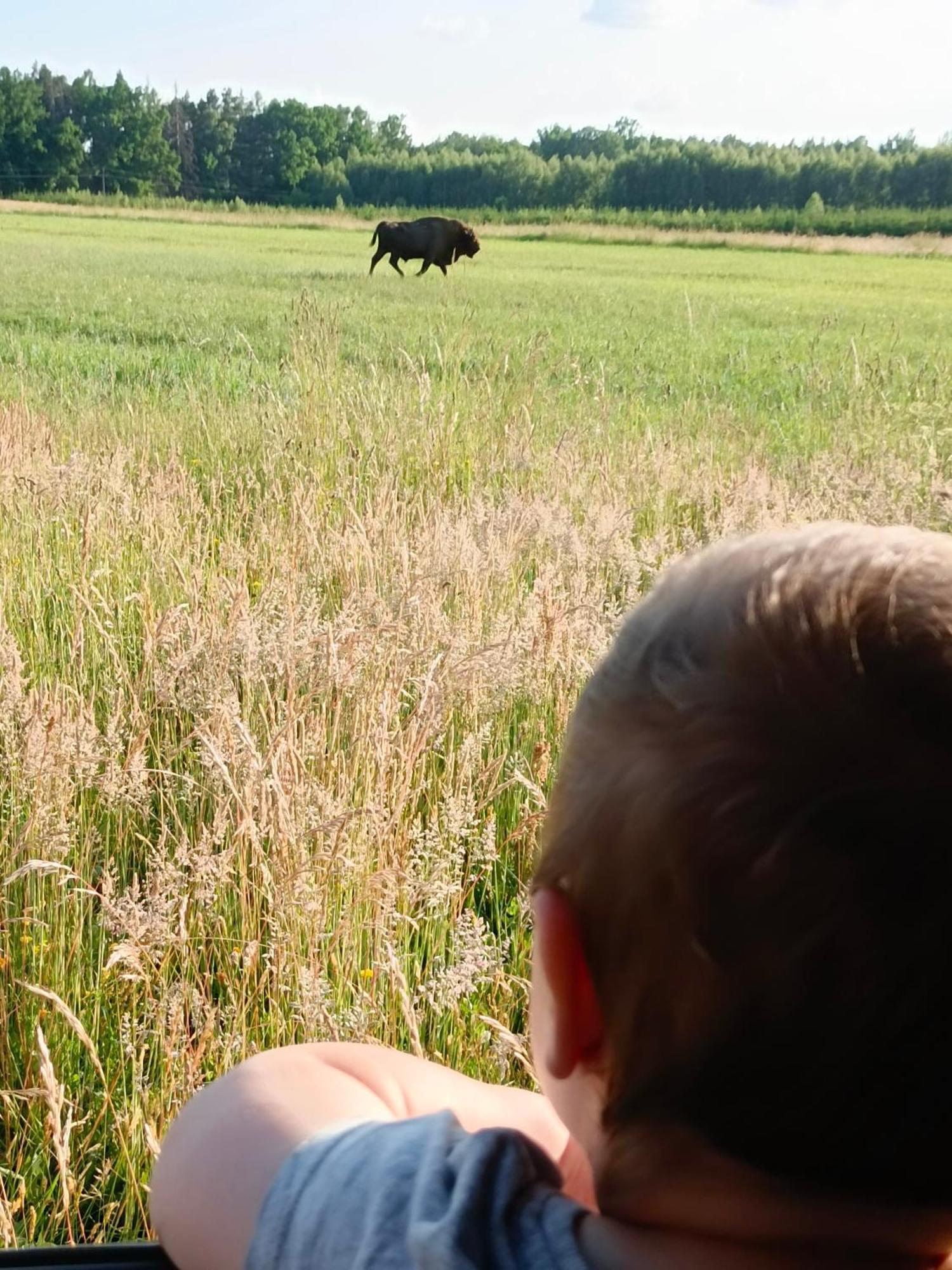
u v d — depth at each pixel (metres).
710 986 0.56
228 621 3.70
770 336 23.06
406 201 123.25
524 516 5.22
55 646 4.44
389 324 22.09
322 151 138.12
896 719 0.55
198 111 137.50
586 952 0.63
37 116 126.50
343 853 2.77
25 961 2.68
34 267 34.75
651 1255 0.60
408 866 2.79
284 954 2.59
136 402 11.48
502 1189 0.69
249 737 2.69
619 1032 0.61
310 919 2.63
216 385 12.97
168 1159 0.88
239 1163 0.84
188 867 2.90
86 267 35.44
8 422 8.18
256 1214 0.81
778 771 0.55
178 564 4.79
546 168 115.56
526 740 3.80
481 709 3.76
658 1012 0.59
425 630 3.93
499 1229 0.67
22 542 5.44
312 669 3.51
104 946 2.79
